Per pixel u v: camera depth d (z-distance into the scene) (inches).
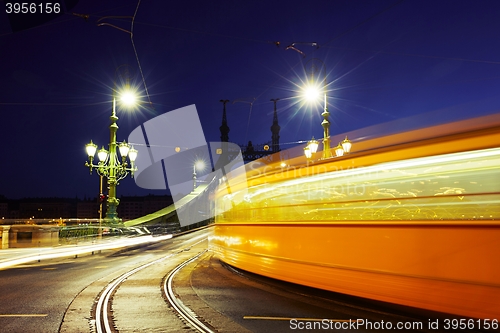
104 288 382.6
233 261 447.5
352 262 267.3
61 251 787.4
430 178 224.4
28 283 424.8
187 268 533.3
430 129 230.2
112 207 938.7
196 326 242.8
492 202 196.7
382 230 248.1
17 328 240.2
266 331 231.1
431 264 218.5
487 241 196.1
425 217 224.7
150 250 930.1
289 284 390.9
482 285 195.6
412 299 225.8
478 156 204.1
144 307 297.1
